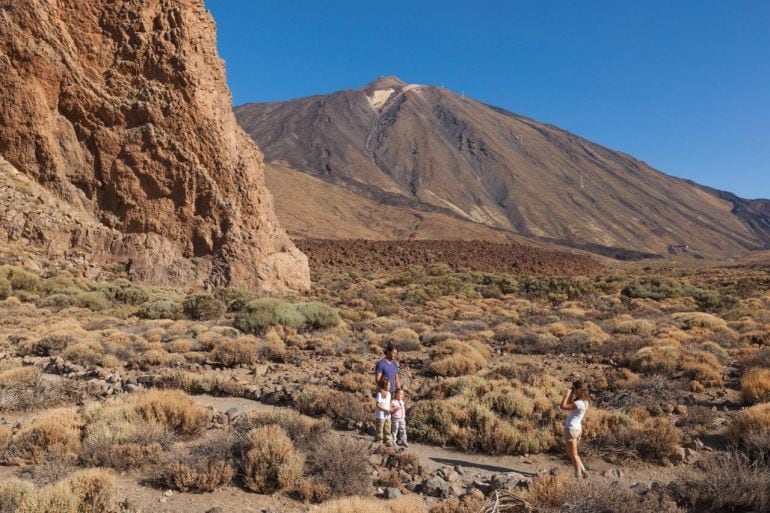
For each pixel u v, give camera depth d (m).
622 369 16.30
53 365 15.52
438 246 85.56
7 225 34.56
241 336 20.62
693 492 7.04
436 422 11.01
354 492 7.46
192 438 9.53
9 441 8.95
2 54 37.12
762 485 6.91
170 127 38.62
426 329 25.75
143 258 36.19
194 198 38.28
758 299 40.69
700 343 20.86
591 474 8.87
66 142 38.03
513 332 23.42
